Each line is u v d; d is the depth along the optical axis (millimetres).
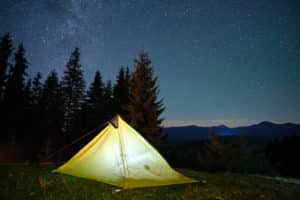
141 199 4832
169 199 4930
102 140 6496
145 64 18453
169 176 6203
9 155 22734
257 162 17953
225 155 18703
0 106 22391
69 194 4977
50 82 27906
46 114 26281
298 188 7203
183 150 21359
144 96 17891
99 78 28562
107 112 26828
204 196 5250
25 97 25766
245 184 7199
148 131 16906
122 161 5832
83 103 27438
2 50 22156
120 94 27641
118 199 4785
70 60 27172
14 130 23578
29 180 6062
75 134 25328
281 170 20656
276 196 5684
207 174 9664
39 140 24938
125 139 6219
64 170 6348
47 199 4562
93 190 5383
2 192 4844
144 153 6258
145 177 5758
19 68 23844
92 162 6180
